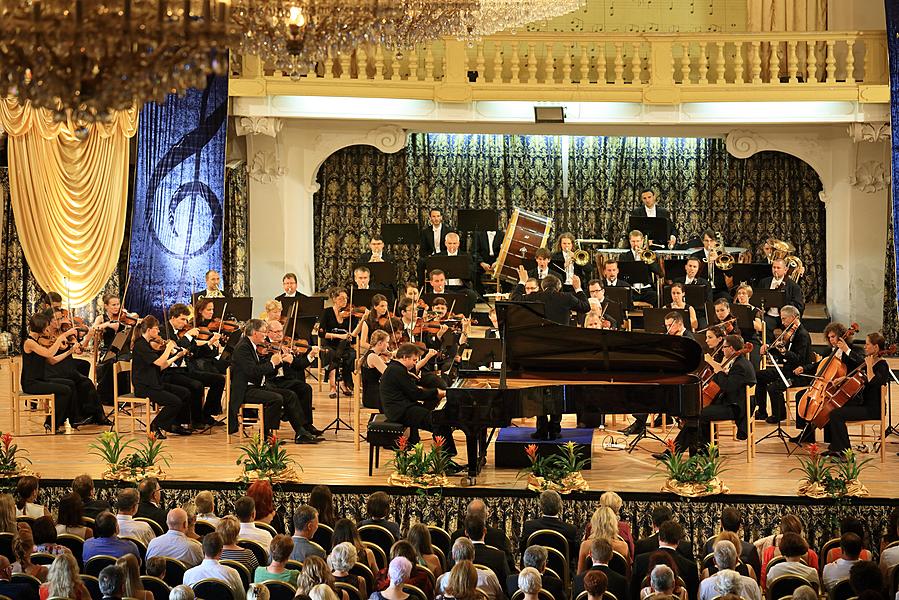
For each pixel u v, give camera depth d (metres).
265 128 17.83
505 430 12.45
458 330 13.79
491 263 18.47
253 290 19.06
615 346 11.30
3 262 18.16
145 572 8.27
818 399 11.73
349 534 8.02
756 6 19.22
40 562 7.88
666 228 17.17
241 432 12.64
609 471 11.35
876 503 10.24
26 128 15.98
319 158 19.06
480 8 11.27
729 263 16.61
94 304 17.34
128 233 18.94
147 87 7.22
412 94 17.73
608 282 15.40
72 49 7.10
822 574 8.40
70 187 16.45
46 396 12.84
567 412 10.68
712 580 7.41
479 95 17.78
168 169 17.09
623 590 7.67
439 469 10.76
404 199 20.30
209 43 7.11
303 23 9.26
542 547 7.63
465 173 20.30
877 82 17.78
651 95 17.81
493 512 10.60
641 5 20.00
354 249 20.39
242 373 12.38
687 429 11.81
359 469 11.40
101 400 13.64
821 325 18.94
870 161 18.75
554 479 10.58
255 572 7.51
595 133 18.94
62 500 8.71
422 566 7.59
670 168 20.25
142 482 9.62
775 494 10.41
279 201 18.92
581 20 20.06
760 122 17.95
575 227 20.33
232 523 8.11
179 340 13.31
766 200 20.17
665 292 16.23
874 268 18.92
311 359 12.93
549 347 11.45
